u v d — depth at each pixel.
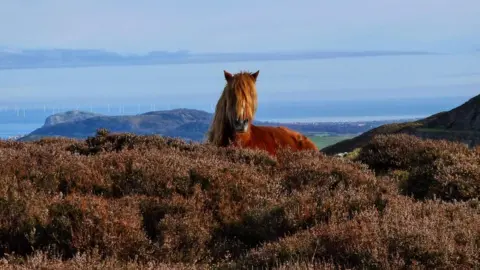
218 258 9.85
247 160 15.48
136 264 8.66
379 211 10.84
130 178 12.64
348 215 10.77
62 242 9.58
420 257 8.33
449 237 8.92
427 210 10.75
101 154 14.66
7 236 9.84
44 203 10.54
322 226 9.73
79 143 18.17
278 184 13.09
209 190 12.26
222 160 14.78
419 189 15.26
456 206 11.18
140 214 10.75
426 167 16.00
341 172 14.34
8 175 12.04
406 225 9.22
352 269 8.08
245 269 8.78
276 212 11.09
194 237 10.03
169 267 8.62
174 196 11.52
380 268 8.09
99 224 9.71
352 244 8.77
